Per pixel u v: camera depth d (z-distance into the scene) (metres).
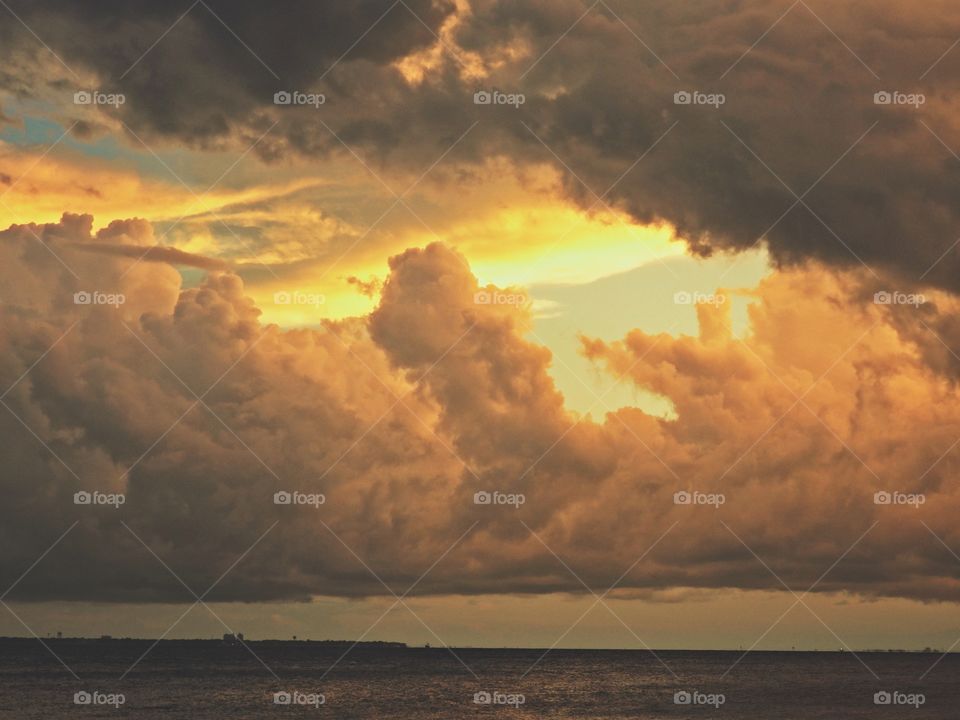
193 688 103.31
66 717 77.62
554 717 78.06
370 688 107.31
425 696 97.12
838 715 75.50
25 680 113.00
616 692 102.88
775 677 127.81
